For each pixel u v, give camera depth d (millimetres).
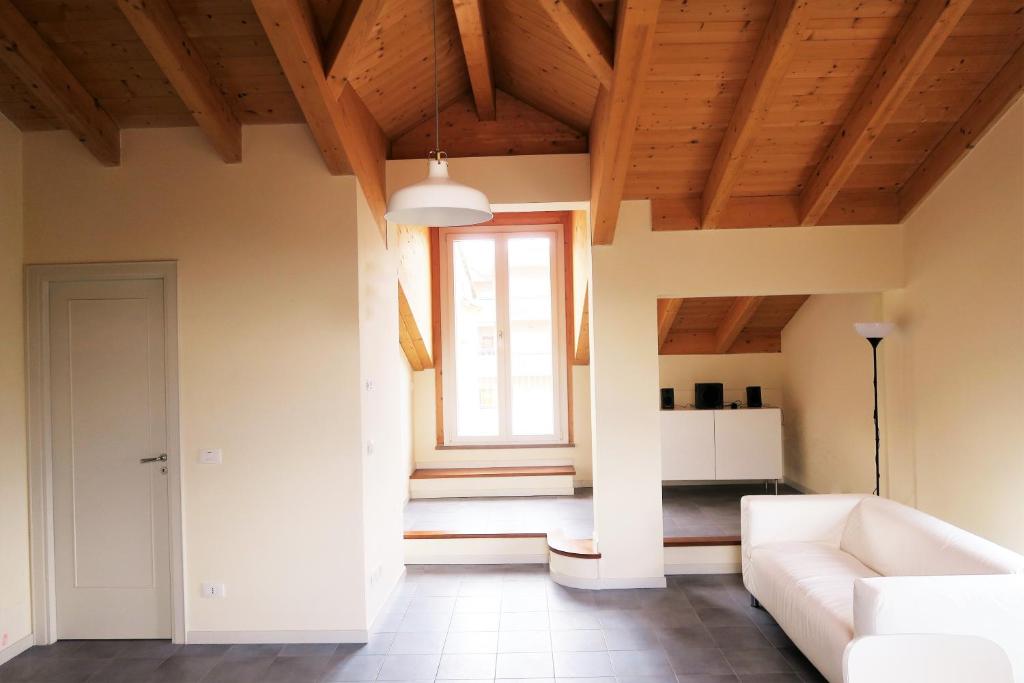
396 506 4457
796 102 3629
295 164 3697
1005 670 1623
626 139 3385
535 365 6809
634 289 4324
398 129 4348
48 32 3176
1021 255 3299
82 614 3736
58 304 3770
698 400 5973
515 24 3502
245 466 3650
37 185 3736
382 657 3393
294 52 2928
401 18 3232
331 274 3678
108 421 3748
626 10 2748
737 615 3791
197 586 3654
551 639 3535
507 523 5301
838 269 4293
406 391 6324
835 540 3750
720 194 4016
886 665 1634
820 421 5633
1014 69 3330
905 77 3256
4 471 3561
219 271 3691
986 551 2684
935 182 3918
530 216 6730
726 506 5629
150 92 3514
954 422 3824
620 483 4301
